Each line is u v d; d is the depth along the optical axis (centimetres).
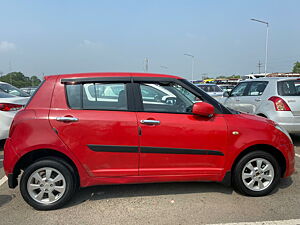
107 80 292
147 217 266
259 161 303
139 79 298
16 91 678
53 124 271
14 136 272
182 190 331
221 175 299
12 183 278
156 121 280
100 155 279
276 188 333
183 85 307
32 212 277
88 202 300
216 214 271
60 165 276
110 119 277
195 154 291
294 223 253
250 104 563
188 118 290
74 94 286
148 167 288
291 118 477
